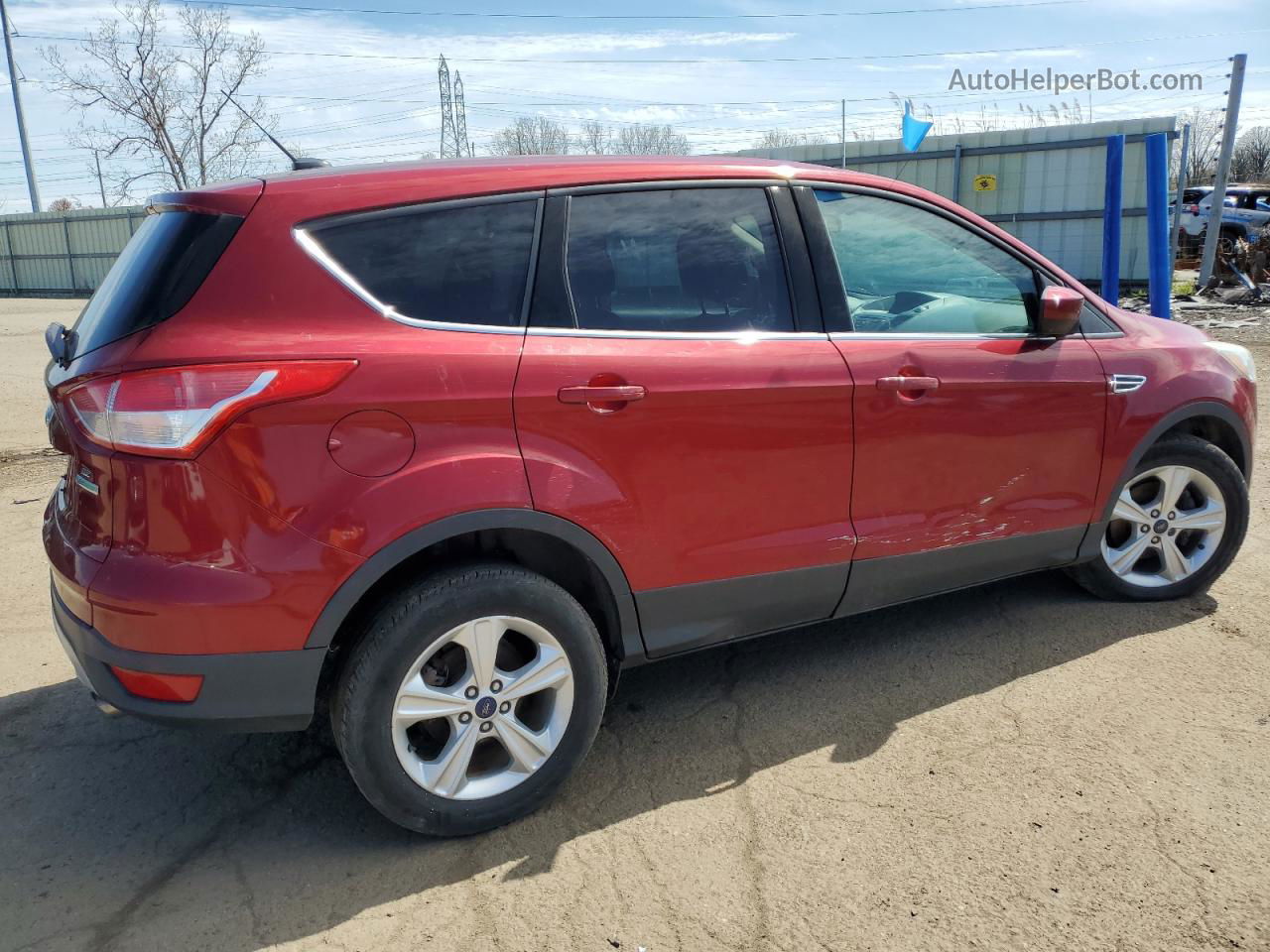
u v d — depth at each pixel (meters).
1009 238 3.58
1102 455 3.68
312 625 2.42
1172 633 3.79
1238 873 2.46
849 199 3.27
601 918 2.40
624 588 2.83
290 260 2.46
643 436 2.77
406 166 2.75
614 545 2.77
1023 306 3.59
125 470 2.33
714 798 2.88
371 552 2.44
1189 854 2.54
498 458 2.56
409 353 2.49
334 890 2.55
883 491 3.21
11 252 38.56
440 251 2.63
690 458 2.85
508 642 2.76
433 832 2.67
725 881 2.52
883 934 2.31
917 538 3.30
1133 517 3.90
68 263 36.91
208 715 2.41
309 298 2.46
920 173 19.83
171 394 2.29
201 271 2.41
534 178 2.78
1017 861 2.54
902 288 3.33
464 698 2.62
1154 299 11.11
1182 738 3.07
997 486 3.46
